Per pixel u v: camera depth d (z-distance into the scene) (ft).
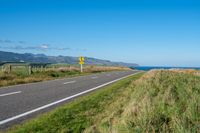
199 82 51.11
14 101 36.60
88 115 27.78
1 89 52.29
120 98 38.32
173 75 75.87
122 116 24.48
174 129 19.30
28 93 45.68
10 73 86.07
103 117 26.68
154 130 19.15
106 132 20.02
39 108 31.71
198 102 25.88
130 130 19.58
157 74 81.61
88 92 48.49
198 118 21.31
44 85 61.41
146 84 49.98
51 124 23.72
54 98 40.11
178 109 25.54
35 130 21.79
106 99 38.78
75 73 129.18
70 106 32.53
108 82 72.23
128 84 62.44
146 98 29.89
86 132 20.83
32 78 79.15
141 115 22.15
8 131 21.59
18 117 26.86
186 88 39.17
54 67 148.05
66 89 52.95
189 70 132.16
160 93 36.60
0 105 33.32
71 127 22.88
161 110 25.73
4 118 26.30
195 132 18.03
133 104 27.73
